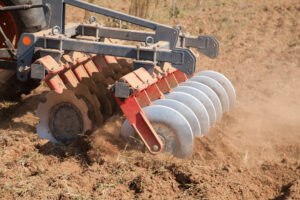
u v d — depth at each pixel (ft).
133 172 19.71
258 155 22.72
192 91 24.58
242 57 43.86
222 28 53.62
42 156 21.52
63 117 22.72
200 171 19.74
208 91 25.79
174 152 20.92
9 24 27.58
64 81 24.08
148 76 21.07
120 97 20.24
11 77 27.68
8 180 19.03
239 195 18.17
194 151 21.71
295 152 23.18
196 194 18.11
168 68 24.86
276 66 41.24
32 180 18.99
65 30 25.62
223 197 17.80
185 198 17.81
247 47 47.11
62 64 22.98
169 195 18.20
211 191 18.13
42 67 21.03
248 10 61.36
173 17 56.75
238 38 50.14
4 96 29.04
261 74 39.11
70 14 53.88
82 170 20.39
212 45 26.05
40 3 27.66
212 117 24.50
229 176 19.54
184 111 21.43
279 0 66.74
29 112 28.19
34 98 30.71
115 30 26.71
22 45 22.31
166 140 20.80
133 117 20.58
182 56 20.51
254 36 50.90
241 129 26.20
